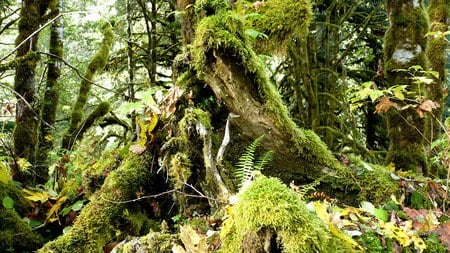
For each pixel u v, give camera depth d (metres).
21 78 3.79
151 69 6.56
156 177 2.81
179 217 2.59
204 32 2.38
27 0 3.99
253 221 1.52
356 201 2.73
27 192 2.97
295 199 1.57
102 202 2.60
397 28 3.98
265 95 2.53
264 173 2.80
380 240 2.05
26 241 2.67
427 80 3.04
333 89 7.19
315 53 6.98
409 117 3.75
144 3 7.07
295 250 1.44
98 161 3.18
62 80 6.80
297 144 2.67
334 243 1.63
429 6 5.18
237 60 2.42
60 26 5.33
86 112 8.37
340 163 2.89
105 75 8.00
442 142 2.96
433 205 2.69
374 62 7.86
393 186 2.73
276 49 3.40
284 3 3.29
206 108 2.70
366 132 7.91
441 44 4.79
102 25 6.29
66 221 2.89
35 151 3.88
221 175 2.46
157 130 2.74
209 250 1.88
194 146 2.58
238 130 2.69
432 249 2.10
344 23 8.12
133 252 2.06
